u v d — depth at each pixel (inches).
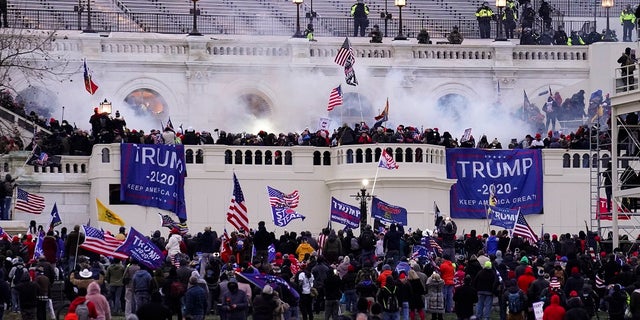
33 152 3585.1
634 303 2450.8
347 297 2655.0
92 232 2694.4
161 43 4151.1
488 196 3695.9
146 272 2534.5
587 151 3740.2
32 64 4020.7
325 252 2957.7
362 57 4229.8
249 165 3639.3
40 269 2591.0
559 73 4301.2
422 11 4650.6
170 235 3065.9
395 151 3612.2
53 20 4284.0
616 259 2930.6
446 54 4274.1
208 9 4473.4
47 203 3590.1
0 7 4057.6
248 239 2962.6
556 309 2349.9
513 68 4276.6
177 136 3639.3
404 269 2721.5
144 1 4461.1
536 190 3715.6
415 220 3609.7
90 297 2245.3
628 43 4284.0
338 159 3656.5
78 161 3614.7
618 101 3257.9
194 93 4158.5
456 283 2792.8
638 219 3540.8
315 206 3668.8
